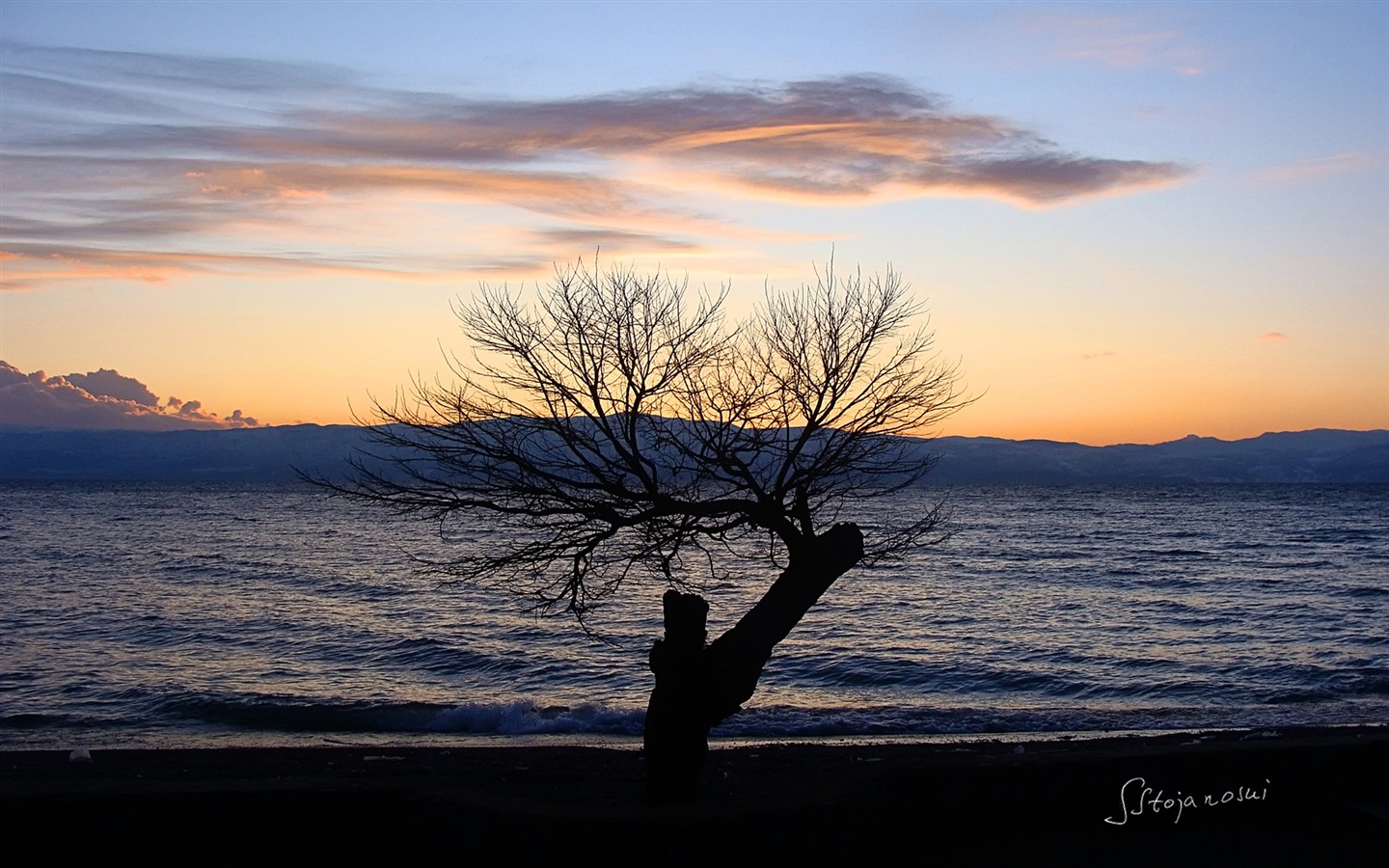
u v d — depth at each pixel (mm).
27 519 95938
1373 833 8859
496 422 9648
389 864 8406
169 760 14133
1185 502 159875
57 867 8258
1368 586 41250
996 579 44656
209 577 43719
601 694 20828
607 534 9422
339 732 17609
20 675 22188
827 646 26500
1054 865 8250
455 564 11945
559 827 7578
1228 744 10039
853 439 9672
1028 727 17875
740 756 14227
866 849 8297
